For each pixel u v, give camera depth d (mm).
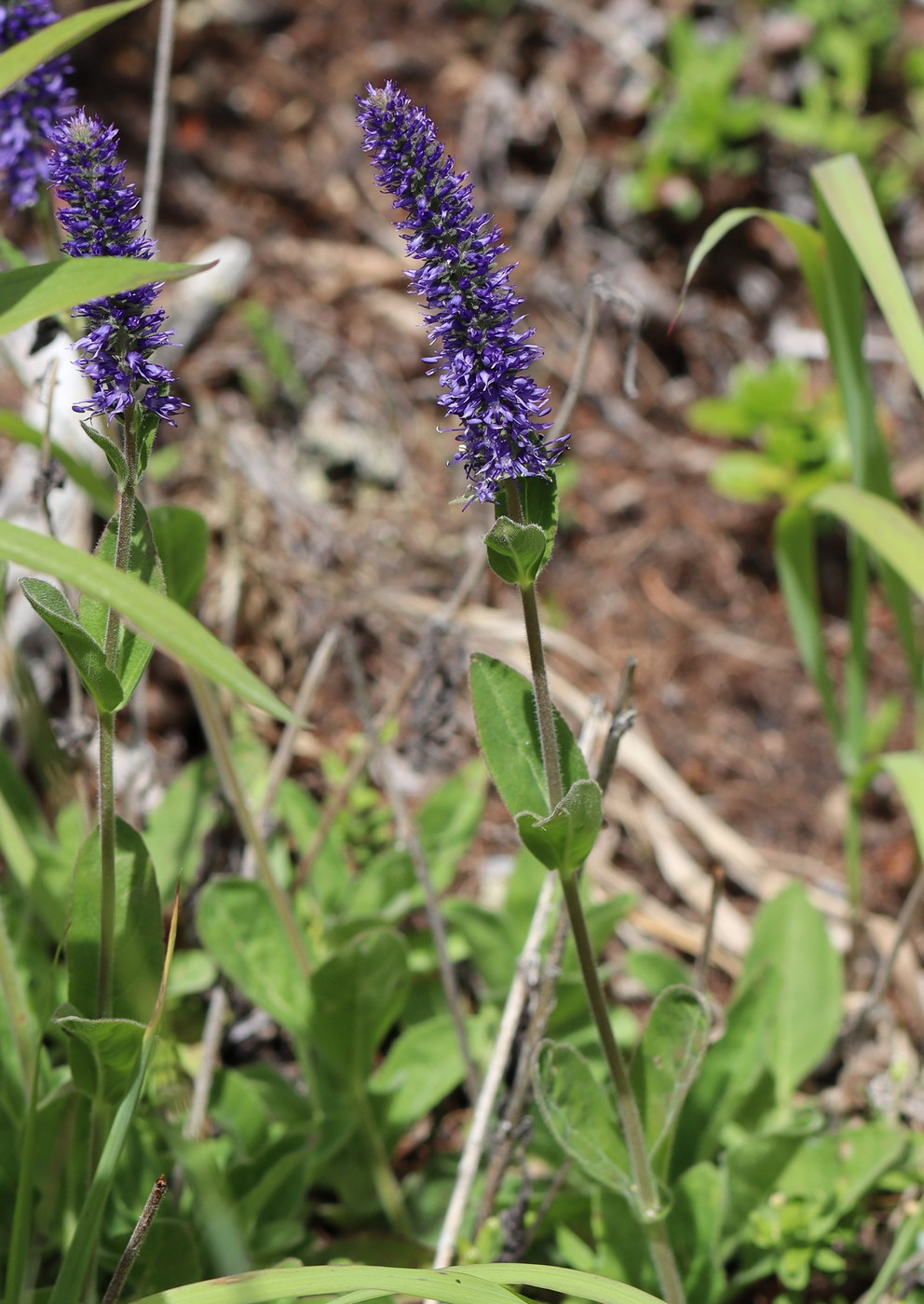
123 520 628
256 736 979
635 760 1033
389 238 1444
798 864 1035
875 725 1077
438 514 1245
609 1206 724
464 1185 721
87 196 619
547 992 715
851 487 762
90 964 664
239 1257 685
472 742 1057
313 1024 737
